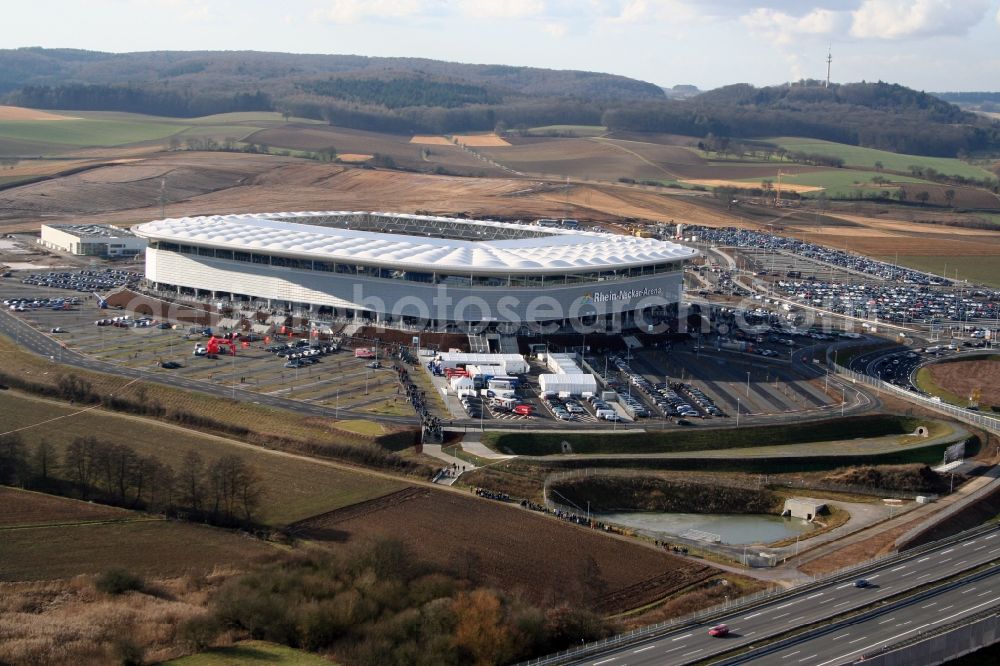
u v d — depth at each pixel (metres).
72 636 146.12
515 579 170.50
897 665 138.75
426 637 145.25
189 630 147.88
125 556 173.88
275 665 140.75
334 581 161.75
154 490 196.50
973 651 146.88
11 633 145.62
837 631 148.88
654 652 141.75
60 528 182.88
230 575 167.62
